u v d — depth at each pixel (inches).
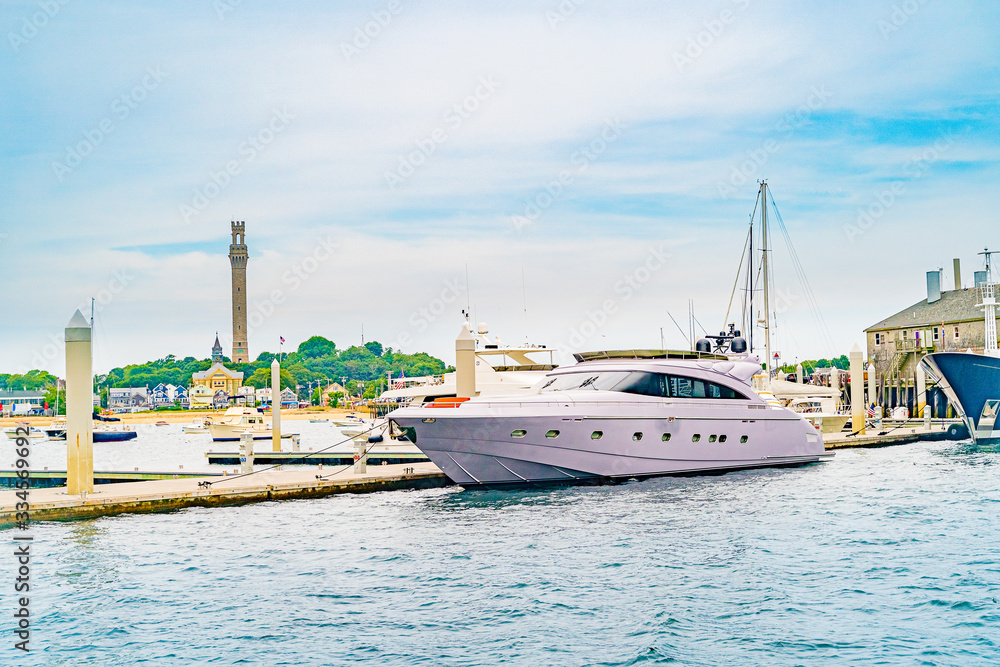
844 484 1337.4
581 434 1272.1
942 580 783.1
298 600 773.9
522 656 636.1
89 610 754.8
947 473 1466.5
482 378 1894.7
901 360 3058.6
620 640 660.1
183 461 2422.5
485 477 1268.5
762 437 1478.8
